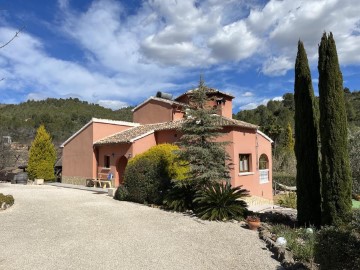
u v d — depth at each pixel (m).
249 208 15.70
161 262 7.45
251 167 20.47
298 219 11.37
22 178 28.73
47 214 12.85
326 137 9.96
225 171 13.66
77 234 9.78
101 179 24.19
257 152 21.23
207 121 13.85
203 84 14.22
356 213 8.69
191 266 7.23
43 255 7.74
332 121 9.88
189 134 14.00
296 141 11.68
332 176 9.76
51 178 29.88
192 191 13.95
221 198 12.20
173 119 25.06
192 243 9.04
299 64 11.85
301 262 7.28
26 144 44.22
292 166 32.56
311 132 11.45
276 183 27.47
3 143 35.16
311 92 11.66
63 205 15.12
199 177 13.20
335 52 10.10
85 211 13.60
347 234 8.25
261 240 9.44
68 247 8.43
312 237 8.66
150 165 15.89
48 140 30.17
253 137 20.95
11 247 8.31
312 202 11.16
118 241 9.08
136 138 21.66
